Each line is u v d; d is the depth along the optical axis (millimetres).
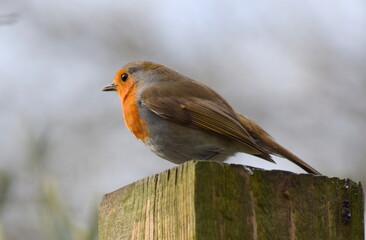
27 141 11492
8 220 14242
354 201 7980
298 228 7762
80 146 18781
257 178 7770
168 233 7805
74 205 14414
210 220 7527
